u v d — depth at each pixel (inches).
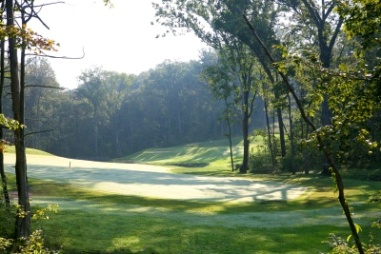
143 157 3873.0
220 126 4603.8
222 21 1840.6
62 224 604.1
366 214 790.5
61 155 4505.4
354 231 157.5
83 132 4722.0
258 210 860.6
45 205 752.3
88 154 4677.7
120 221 649.6
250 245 564.7
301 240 588.1
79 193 949.2
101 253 516.7
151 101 5024.6
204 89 4862.2
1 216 491.8
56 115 4537.4
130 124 5029.5
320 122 1851.6
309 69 198.2
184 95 4933.6
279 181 1476.4
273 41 1724.9
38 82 4345.5
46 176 1256.2
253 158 2175.2
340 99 202.7
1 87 607.8
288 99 1843.0
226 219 733.3
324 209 872.3
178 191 1119.0
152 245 549.6
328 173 1604.3
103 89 4835.1
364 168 1577.3
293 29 1844.2
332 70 199.8
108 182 1206.9
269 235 616.1
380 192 243.0
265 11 1792.6
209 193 1113.4
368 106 189.5
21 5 452.4
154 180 1362.0
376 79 187.9
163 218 698.2
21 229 500.4
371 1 188.7
